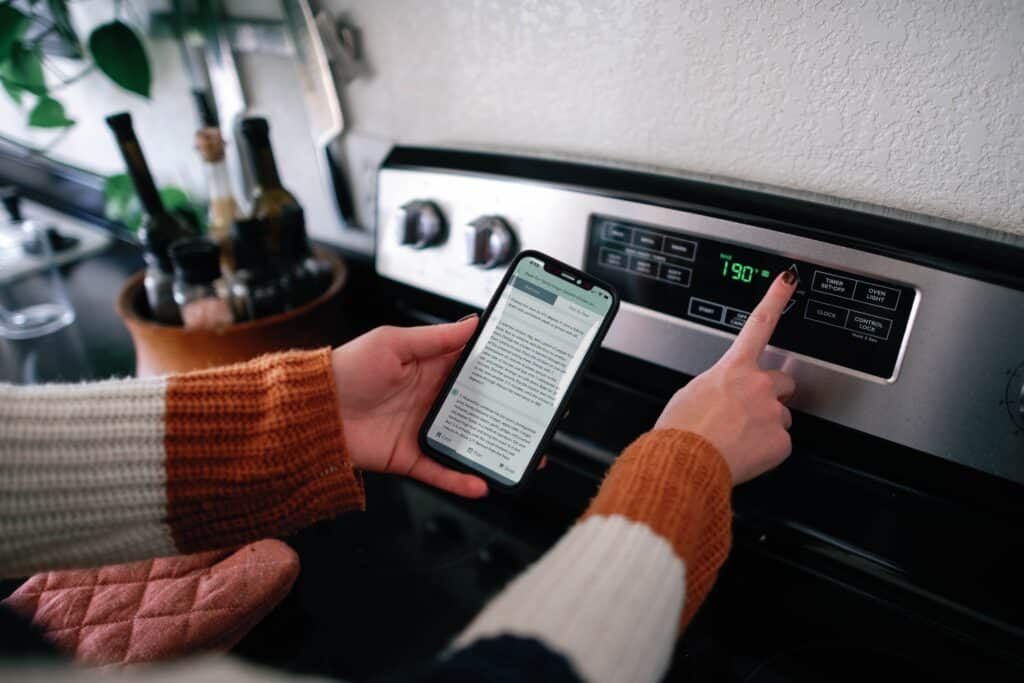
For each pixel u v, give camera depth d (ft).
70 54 3.20
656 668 0.97
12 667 0.75
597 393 2.10
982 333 1.44
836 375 1.61
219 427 1.36
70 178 3.88
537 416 1.70
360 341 1.60
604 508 1.16
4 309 3.06
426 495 2.10
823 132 1.67
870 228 1.53
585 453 1.95
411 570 1.84
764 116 1.73
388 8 2.23
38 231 3.36
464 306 2.16
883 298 1.52
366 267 2.75
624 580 1.01
